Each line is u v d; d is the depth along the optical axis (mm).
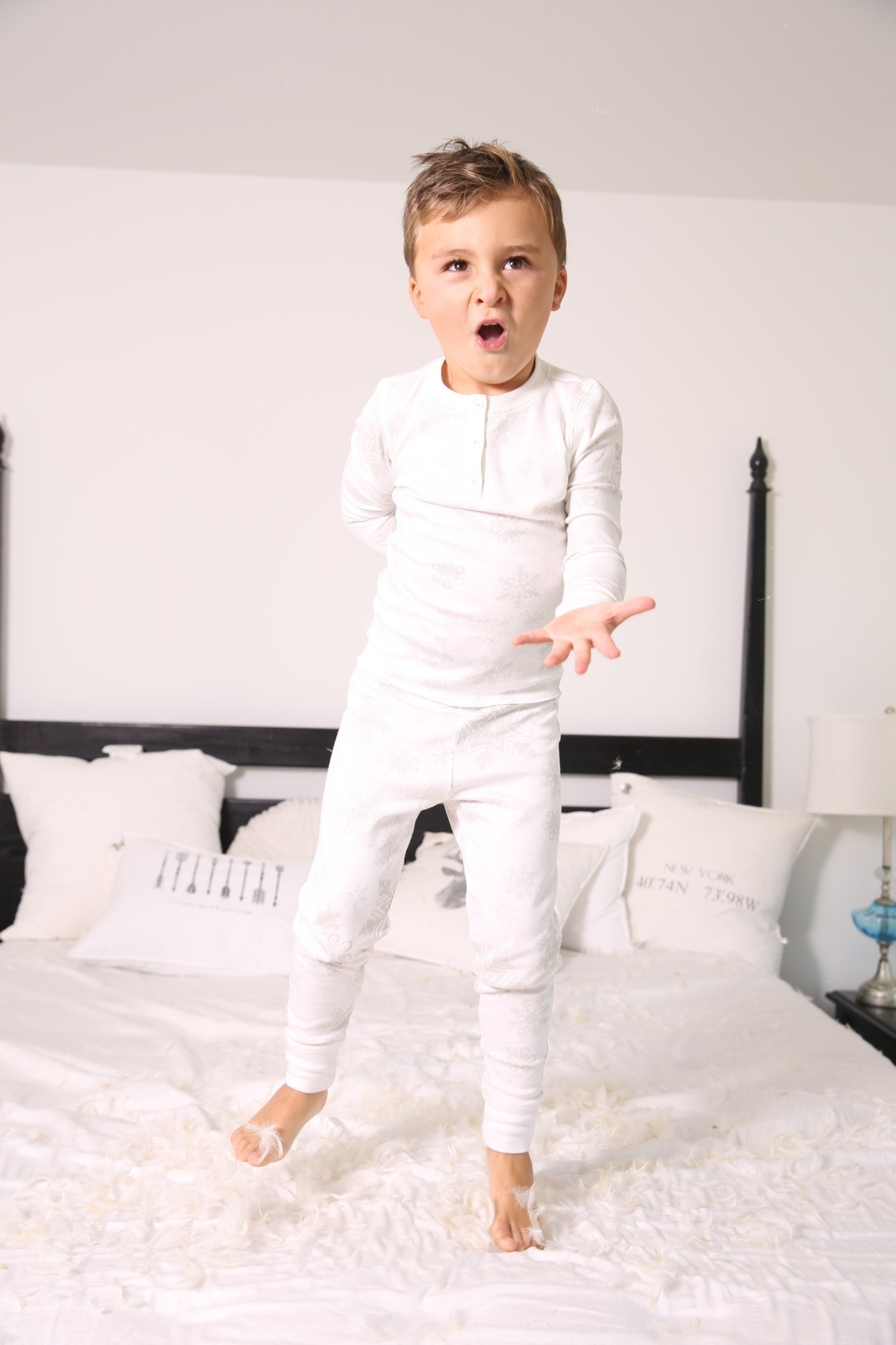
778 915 2758
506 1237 1151
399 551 1317
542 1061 1252
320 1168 1308
